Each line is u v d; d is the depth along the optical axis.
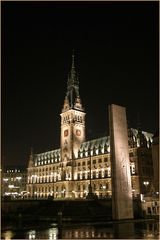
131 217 71.75
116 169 70.94
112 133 72.88
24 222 76.00
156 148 131.50
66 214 95.00
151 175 159.62
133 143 161.88
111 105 74.50
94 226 62.06
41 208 100.06
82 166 194.50
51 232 53.38
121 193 70.81
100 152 186.88
